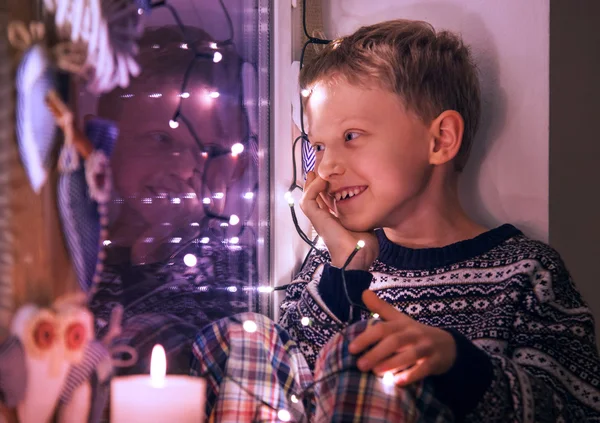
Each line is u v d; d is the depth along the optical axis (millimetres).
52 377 926
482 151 1396
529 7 1336
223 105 1347
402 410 824
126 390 916
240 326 1121
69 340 951
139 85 1169
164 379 944
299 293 1361
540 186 1324
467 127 1296
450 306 1213
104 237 1056
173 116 1243
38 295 918
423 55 1254
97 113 1070
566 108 1394
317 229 1261
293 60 1479
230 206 1368
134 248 1172
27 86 905
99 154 1030
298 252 1474
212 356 1105
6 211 881
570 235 1424
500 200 1371
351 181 1247
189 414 920
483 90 1393
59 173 956
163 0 1200
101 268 1055
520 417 896
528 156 1338
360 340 863
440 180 1282
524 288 1171
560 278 1188
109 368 1023
